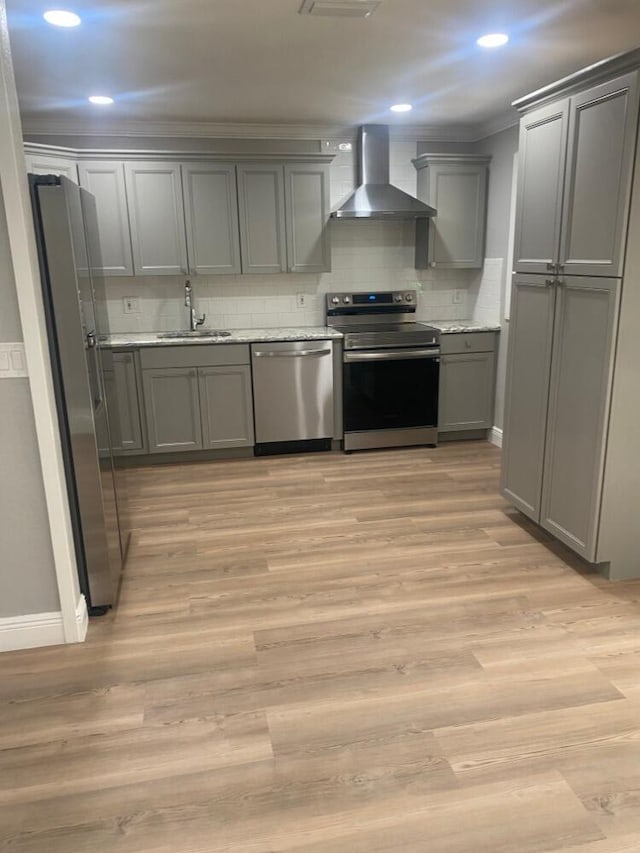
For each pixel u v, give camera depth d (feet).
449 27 9.02
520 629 7.98
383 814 5.36
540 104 9.37
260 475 14.06
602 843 5.06
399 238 16.83
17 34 8.80
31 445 7.30
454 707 6.61
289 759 5.96
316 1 7.91
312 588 9.12
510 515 11.59
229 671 7.29
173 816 5.39
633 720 6.38
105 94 12.09
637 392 8.48
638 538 9.07
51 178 7.14
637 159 7.61
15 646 7.81
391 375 15.26
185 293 15.97
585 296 8.73
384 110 13.96
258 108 13.55
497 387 15.97
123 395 14.34
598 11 8.52
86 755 6.07
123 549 10.13
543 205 9.53
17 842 5.17
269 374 14.84
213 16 8.35
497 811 5.36
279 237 15.24
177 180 14.46
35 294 6.95
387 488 13.09
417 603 8.66
